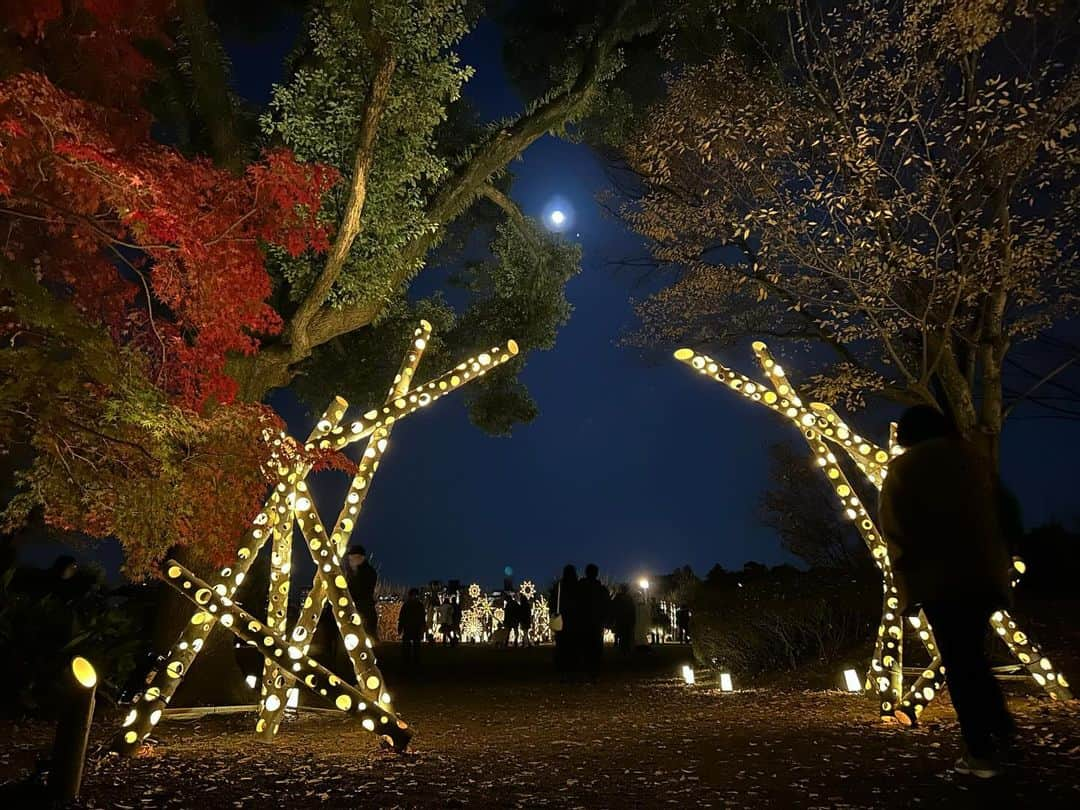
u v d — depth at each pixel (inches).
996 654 420.2
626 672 689.6
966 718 211.5
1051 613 499.8
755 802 204.1
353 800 219.1
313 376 687.7
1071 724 280.7
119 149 295.6
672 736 314.5
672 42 619.5
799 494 789.9
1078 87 483.8
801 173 537.3
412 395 342.6
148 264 299.4
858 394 562.3
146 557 293.0
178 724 371.9
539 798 217.0
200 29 437.7
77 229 291.6
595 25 620.7
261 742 317.4
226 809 210.7
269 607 335.3
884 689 321.1
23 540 448.1
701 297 622.2
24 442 295.9
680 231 609.6
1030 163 491.2
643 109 661.3
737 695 450.6
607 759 270.2
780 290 592.4
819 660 495.5
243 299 299.0
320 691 290.7
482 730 350.9
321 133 474.0
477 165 543.5
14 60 268.8
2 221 299.3
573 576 614.9
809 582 551.8
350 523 334.0
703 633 579.5
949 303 532.1
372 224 482.0
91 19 304.8
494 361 354.9
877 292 511.5
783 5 564.4
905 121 501.4
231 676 440.8
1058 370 593.9
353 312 489.1
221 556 307.7
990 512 212.7
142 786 237.9
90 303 307.1
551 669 730.8
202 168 307.3
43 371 268.7
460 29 484.7
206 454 297.4
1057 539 660.1
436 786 234.7
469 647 1117.1
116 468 289.4
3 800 211.2
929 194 499.2
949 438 221.3
